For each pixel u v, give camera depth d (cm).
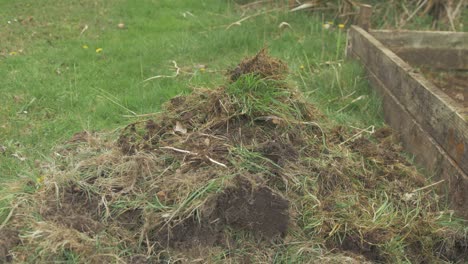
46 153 439
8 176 403
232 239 309
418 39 627
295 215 325
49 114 512
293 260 304
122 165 346
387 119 511
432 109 411
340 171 367
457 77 626
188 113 392
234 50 677
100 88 564
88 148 386
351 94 551
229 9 823
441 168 391
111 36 719
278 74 392
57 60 634
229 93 381
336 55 635
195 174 329
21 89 554
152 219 309
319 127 393
